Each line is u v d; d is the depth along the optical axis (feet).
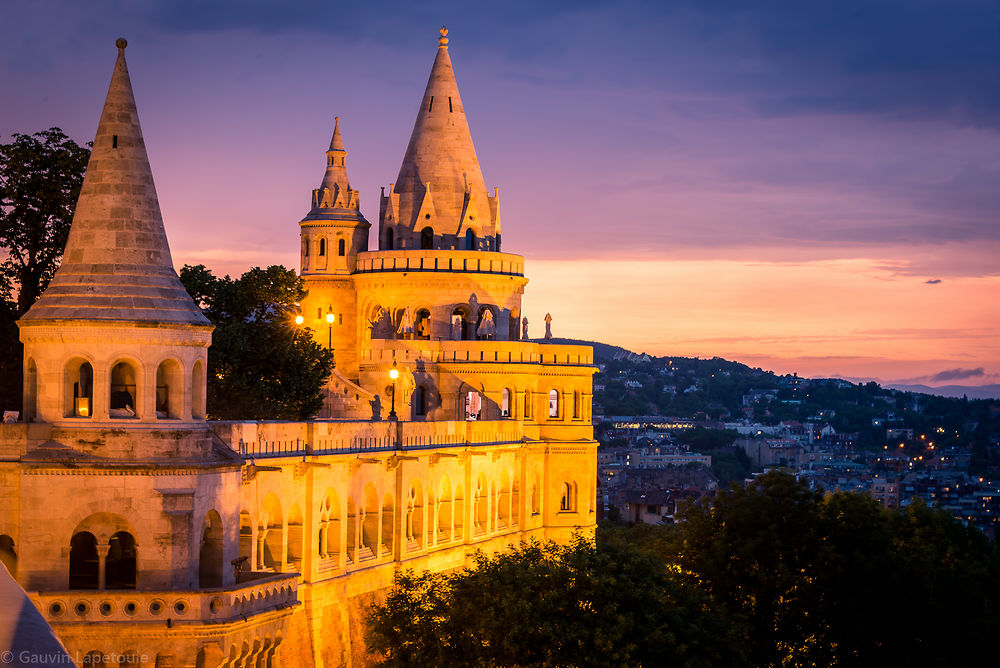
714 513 292.20
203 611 189.67
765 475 293.64
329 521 273.75
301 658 253.03
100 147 203.31
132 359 196.34
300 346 327.47
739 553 278.67
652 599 227.81
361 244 446.60
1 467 192.34
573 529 437.58
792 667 283.18
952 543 337.72
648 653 221.46
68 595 186.29
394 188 444.96
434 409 412.77
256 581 203.10
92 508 193.36
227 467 205.36
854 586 280.72
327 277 442.50
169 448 197.06
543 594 221.87
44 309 196.44
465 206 440.04
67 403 196.65
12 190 270.87
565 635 215.31
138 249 201.46
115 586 199.82
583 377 438.40
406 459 311.47
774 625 279.90
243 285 323.16
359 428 285.84
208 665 190.70
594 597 223.71
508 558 237.45
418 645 224.74
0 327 271.69
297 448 252.62
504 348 418.10
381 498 299.58
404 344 408.46
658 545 320.29
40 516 192.75
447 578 234.99
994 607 326.85
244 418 305.12
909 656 286.46
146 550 193.98
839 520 290.56
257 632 201.87
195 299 320.09
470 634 222.28
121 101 204.74
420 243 435.94
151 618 188.03
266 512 241.14
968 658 304.91
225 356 307.37
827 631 280.72
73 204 273.33
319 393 336.70
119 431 195.00
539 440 428.97
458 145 444.55
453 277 425.69
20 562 192.34
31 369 200.13
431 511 334.44
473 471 362.53
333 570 269.64
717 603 267.59
